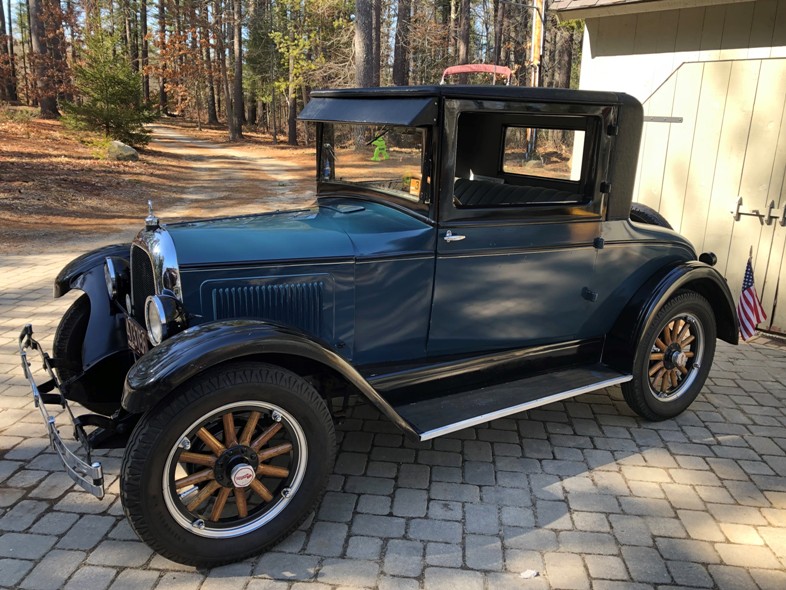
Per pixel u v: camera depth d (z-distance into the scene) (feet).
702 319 13.15
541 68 56.08
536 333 11.96
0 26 145.18
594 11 19.31
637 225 12.51
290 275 9.67
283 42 92.32
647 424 13.20
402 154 10.68
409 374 10.93
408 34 95.55
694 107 18.81
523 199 11.73
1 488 10.29
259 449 8.71
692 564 8.91
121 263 12.19
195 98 154.20
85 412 12.87
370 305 10.32
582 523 9.75
